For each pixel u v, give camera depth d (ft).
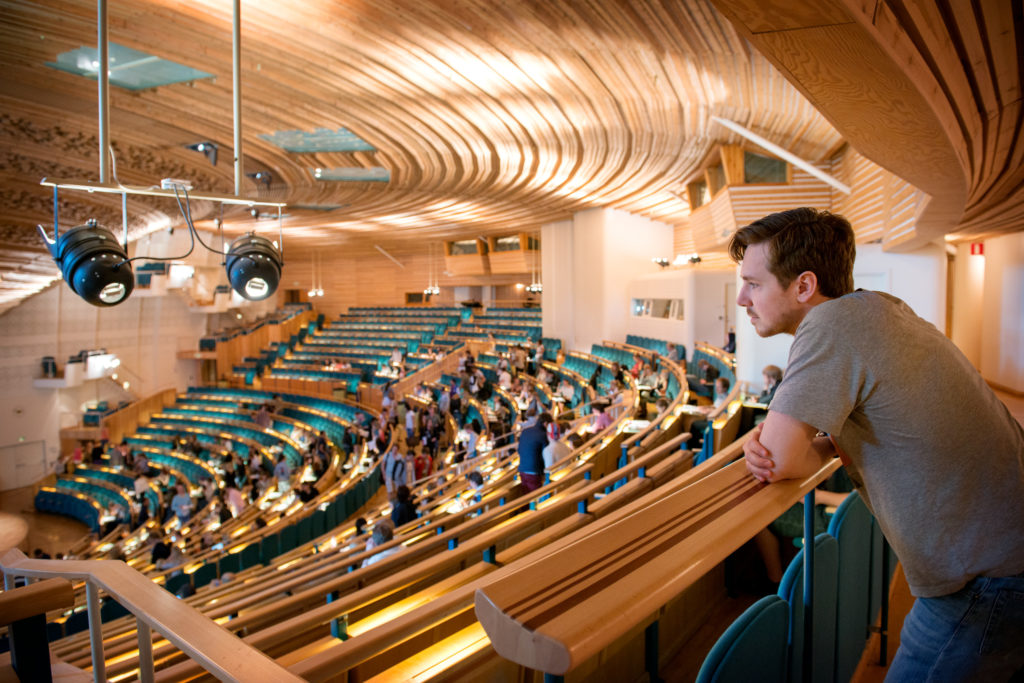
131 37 23.12
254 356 100.22
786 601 4.93
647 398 37.32
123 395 84.64
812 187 36.99
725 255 58.39
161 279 82.53
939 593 3.73
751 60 23.27
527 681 6.82
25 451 73.61
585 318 69.31
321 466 46.80
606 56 24.64
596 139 37.60
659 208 63.21
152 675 4.95
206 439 76.23
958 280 45.96
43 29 22.30
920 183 15.94
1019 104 13.94
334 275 115.75
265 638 7.98
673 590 2.64
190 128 33.58
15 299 62.54
